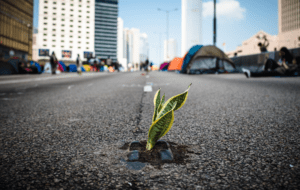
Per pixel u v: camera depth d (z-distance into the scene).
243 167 1.18
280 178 1.05
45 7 106.69
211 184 1.00
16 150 1.49
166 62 49.94
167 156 1.29
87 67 41.69
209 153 1.39
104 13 157.50
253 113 2.70
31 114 2.82
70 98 4.39
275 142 1.60
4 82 9.57
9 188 0.98
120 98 4.36
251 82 7.91
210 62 18.88
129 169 1.17
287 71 10.38
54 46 108.25
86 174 1.12
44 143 1.64
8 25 58.91
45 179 1.07
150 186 0.99
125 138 1.75
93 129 2.05
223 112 2.80
